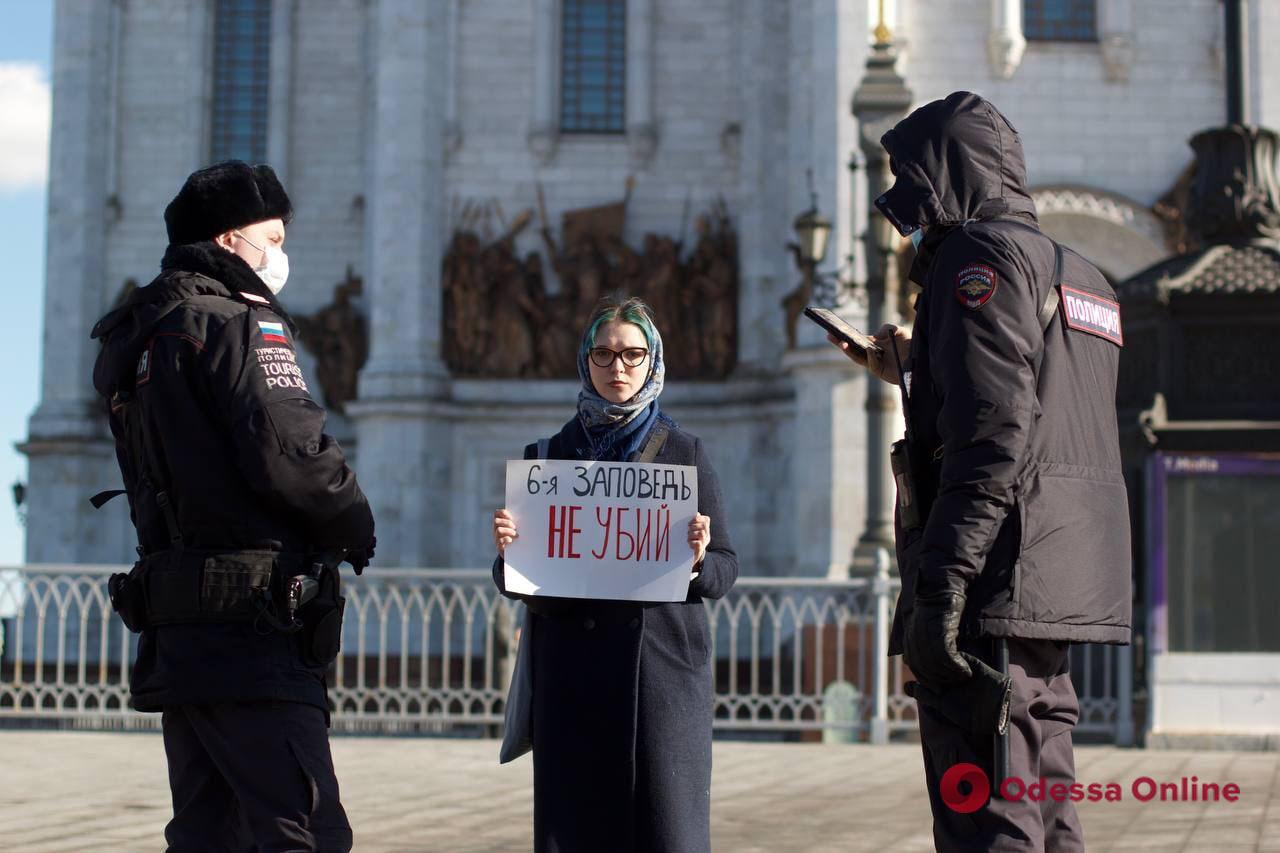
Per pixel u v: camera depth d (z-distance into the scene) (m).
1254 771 13.07
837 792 12.23
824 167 31.16
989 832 5.16
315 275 39.31
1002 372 5.17
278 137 39.50
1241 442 14.43
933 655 5.07
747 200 34.53
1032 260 5.36
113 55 39.72
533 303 34.81
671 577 6.27
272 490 5.54
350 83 39.69
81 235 39.03
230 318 5.70
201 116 39.53
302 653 5.66
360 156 39.47
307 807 5.57
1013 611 5.20
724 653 32.38
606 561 6.28
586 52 35.75
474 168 35.41
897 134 5.66
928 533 5.16
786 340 32.09
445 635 17.86
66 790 12.11
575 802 6.18
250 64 40.06
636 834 6.18
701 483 6.49
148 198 39.56
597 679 6.24
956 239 5.37
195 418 5.66
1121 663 15.37
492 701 17.72
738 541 33.94
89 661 30.97
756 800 11.72
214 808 5.85
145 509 5.77
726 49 35.41
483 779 13.12
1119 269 32.34
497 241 35.22
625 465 6.34
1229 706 14.76
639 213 35.22
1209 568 14.70
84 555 38.16
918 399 5.54
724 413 34.12
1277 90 31.52
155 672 5.62
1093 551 5.38
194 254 5.85
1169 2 32.47
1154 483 14.65
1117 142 32.34
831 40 31.25
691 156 35.25
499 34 35.53
